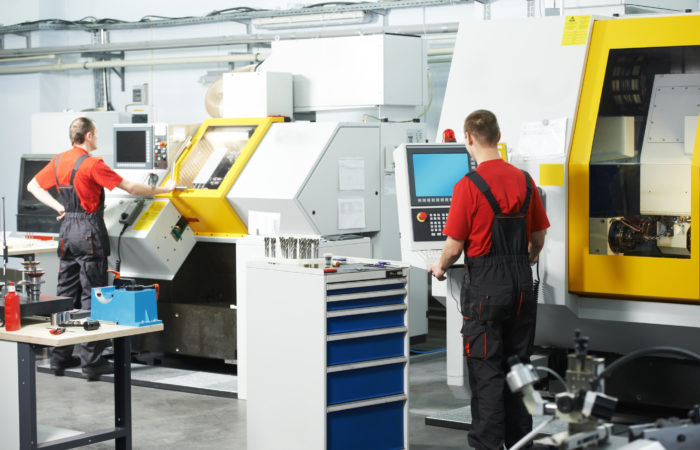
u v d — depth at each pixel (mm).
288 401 3430
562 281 3764
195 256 5582
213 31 8023
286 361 3428
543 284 3809
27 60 8914
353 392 3369
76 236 4922
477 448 3264
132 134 5434
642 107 3910
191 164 5246
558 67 3938
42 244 5613
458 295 4016
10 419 3156
